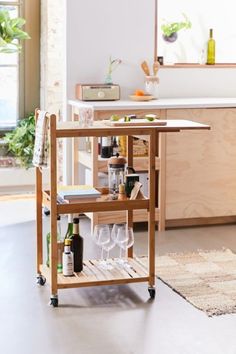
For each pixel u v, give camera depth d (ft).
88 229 19.62
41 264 15.29
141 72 21.80
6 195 23.59
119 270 14.79
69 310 13.67
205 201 20.15
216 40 23.12
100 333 12.57
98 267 14.99
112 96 20.57
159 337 12.41
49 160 13.98
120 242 14.67
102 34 21.31
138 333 12.58
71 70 21.17
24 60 24.58
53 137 13.55
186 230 19.84
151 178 14.20
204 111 19.74
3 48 23.58
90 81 21.39
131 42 21.58
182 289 14.78
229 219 20.80
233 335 12.52
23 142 23.76
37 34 24.54
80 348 11.93
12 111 24.75
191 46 22.90
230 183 20.29
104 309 13.73
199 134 19.75
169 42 22.61
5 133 24.59
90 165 19.44
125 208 14.17
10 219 20.48
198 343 12.16
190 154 19.76
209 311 13.56
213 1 22.95
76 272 14.61
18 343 12.12
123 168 14.71
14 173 23.80
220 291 14.67
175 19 22.72
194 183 19.95
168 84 22.16
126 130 13.96
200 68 22.34
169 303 14.06
